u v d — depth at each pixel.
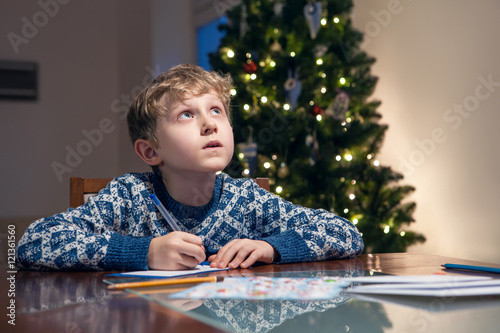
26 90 4.27
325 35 2.79
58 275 0.80
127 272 0.78
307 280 0.65
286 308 0.49
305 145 2.74
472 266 0.77
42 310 0.52
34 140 4.30
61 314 0.50
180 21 4.34
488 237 2.81
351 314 0.47
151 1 4.49
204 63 4.20
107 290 0.63
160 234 1.03
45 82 4.35
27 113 4.30
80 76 4.45
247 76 2.70
